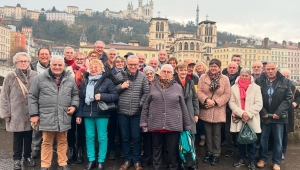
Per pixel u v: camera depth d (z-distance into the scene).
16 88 5.94
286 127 6.66
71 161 6.52
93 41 150.75
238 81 6.60
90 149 6.16
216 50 108.75
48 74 5.70
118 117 6.24
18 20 159.75
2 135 8.42
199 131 8.02
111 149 6.80
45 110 5.66
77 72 6.46
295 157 7.25
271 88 6.44
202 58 94.88
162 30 107.44
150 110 5.87
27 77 6.08
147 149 6.48
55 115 5.68
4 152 7.03
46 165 5.88
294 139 8.14
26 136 6.20
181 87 6.08
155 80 6.07
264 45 108.12
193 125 6.34
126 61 6.63
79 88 6.32
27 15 177.00
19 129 5.90
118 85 6.05
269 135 6.88
